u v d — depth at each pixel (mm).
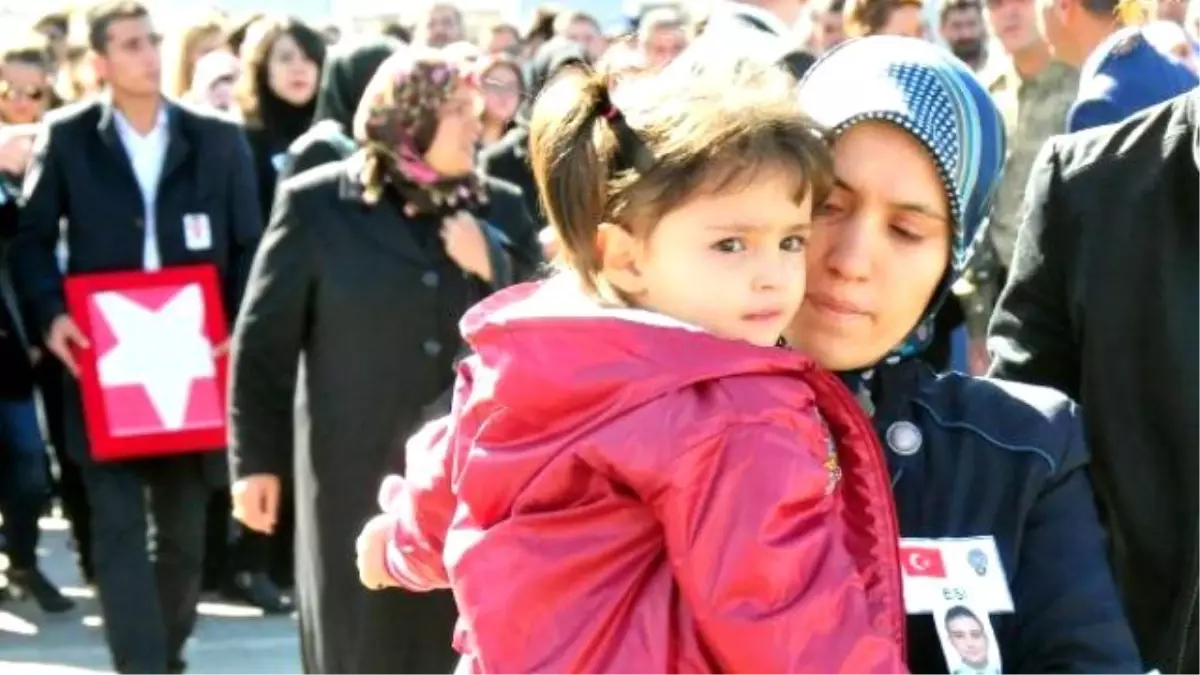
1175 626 2928
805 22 7551
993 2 6422
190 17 9086
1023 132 6305
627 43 2070
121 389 5809
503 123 7664
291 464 4500
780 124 1714
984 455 1981
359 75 6051
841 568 1670
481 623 1747
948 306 2672
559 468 1725
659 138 1717
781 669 1639
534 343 1741
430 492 1972
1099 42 6180
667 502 1677
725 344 1708
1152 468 2945
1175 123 2939
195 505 5961
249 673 6633
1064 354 3037
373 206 4293
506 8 14172
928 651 1927
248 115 7684
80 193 5984
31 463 7578
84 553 6609
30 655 7023
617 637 1712
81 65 8516
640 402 1697
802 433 1706
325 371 4281
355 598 4262
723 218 1716
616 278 1781
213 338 5887
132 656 5750
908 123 1870
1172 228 2922
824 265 1915
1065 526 1982
